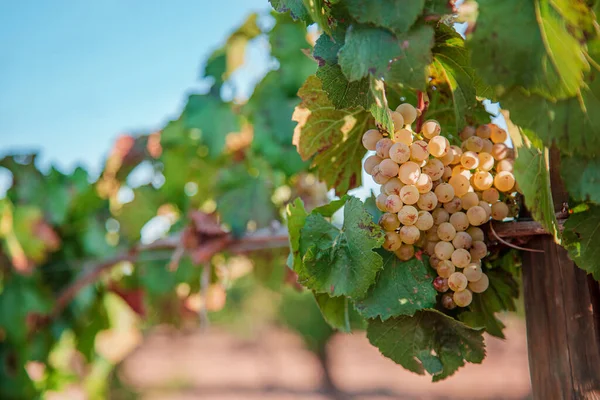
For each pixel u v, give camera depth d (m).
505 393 5.82
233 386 7.53
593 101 0.44
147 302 1.31
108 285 1.30
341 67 0.48
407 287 0.52
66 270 1.29
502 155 0.54
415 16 0.45
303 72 1.10
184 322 1.30
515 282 0.59
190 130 1.22
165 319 1.30
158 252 1.22
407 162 0.50
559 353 0.53
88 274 1.21
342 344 8.95
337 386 6.00
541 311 0.54
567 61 0.42
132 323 1.41
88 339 1.34
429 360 0.52
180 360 9.08
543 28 0.42
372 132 0.52
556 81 0.42
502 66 0.43
